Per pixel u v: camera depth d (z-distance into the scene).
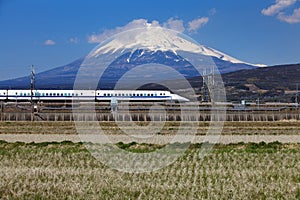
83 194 17.48
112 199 16.78
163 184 19.45
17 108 67.25
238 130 50.00
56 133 46.66
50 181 19.84
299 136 45.16
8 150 31.73
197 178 21.16
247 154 29.64
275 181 20.09
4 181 19.48
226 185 19.02
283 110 67.31
